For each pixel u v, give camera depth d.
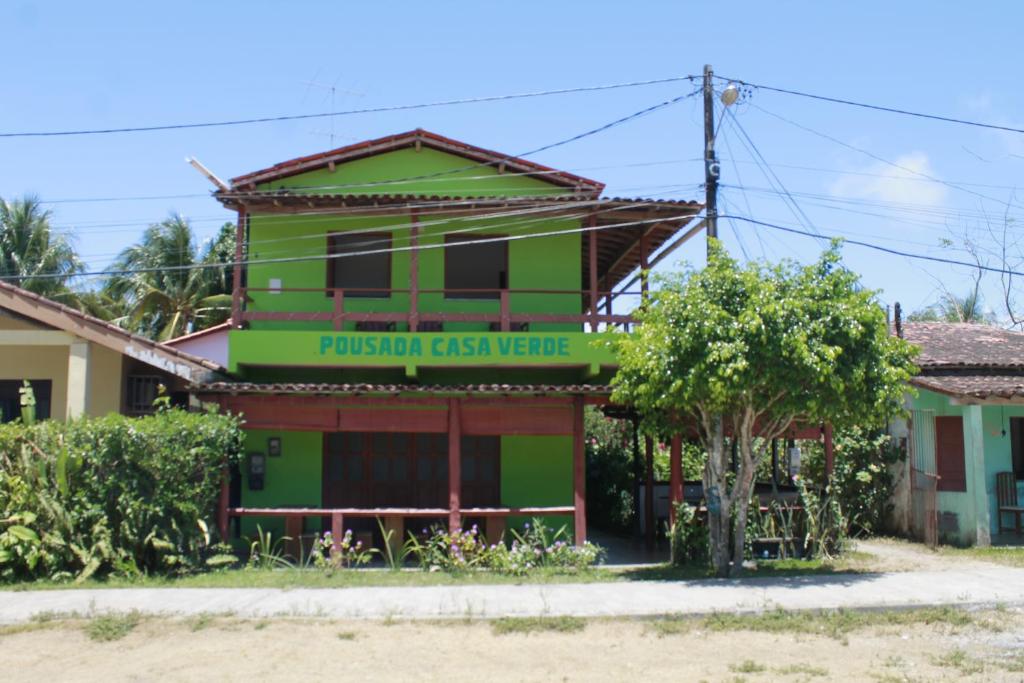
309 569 14.09
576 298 18.05
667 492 19.09
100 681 8.29
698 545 14.69
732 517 14.95
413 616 10.54
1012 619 10.45
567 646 9.41
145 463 13.17
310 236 17.75
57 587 12.41
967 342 20.20
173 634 9.90
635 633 9.91
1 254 32.91
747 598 11.41
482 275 18.06
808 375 12.01
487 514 14.72
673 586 12.41
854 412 12.56
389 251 16.45
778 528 15.52
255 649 9.32
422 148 18.12
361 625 10.23
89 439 13.14
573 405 15.17
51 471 13.12
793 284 12.76
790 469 17.28
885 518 18.39
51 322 14.93
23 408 13.81
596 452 23.66
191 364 15.25
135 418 14.56
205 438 13.66
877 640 9.64
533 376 17.17
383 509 15.35
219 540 14.33
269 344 16.06
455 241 17.97
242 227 16.44
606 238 19.12
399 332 16.62
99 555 13.02
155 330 32.97
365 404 15.00
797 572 13.73
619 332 14.48
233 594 11.94
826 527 15.52
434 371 17.09
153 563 13.40
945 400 17.23
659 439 17.80
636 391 13.10
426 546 14.67
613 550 17.45
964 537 16.53
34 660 9.01
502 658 8.97
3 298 14.88
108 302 32.53
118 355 15.88
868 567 14.24
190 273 33.16
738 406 13.16
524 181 18.22
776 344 11.91
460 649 9.30
